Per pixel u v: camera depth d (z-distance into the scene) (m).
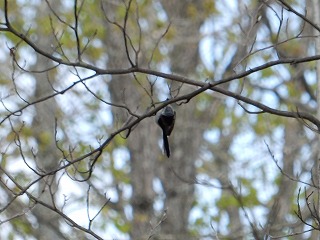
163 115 11.01
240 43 16.91
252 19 11.83
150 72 9.98
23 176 15.12
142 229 16.80
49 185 9.73
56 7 17.36
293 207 16.28
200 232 17.20
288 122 18.16
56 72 17.31
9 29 9.57
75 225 9.72
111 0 17.58
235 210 17.84
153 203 17.81
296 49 17.66
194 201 17.84
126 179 17.55
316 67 11.27
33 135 16.50
